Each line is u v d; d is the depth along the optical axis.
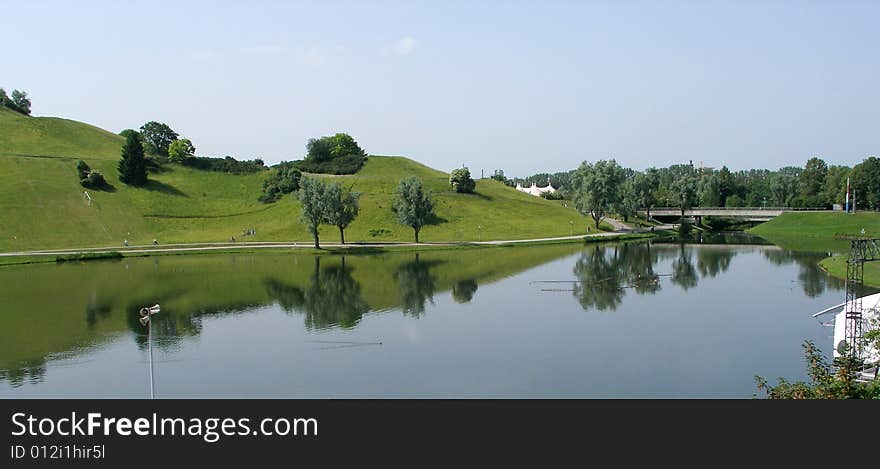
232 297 74.50
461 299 73.56
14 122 195.12
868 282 80.00
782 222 174.00
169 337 56.22
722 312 65.81
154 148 195.88
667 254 117.69
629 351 51.28
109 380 44.62
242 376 45.44
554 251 123.06
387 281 86.31
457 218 152.88
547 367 47.31
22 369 47.16
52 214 134.75
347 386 43.16
